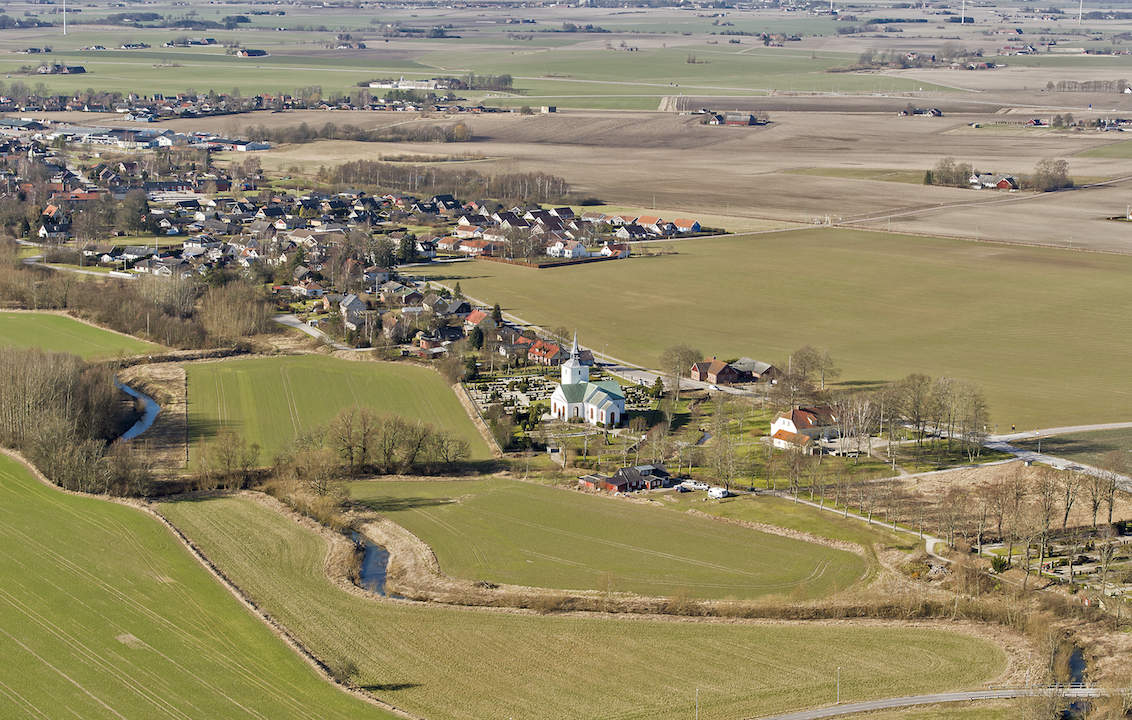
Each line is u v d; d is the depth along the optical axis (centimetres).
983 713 19662
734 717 19650
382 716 19725
